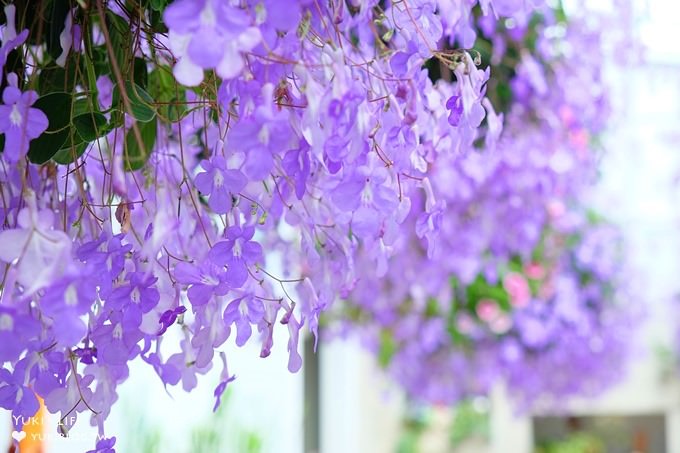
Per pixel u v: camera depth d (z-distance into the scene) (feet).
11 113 2.86
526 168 6.91
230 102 3.05
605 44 7.05
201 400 10.45
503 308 11.00
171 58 3.30
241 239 2.98
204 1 2.59
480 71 3.17
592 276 11.85
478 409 22.09
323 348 19.30
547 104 6.63
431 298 10.47
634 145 10.48
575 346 11.65
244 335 3.04
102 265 2.94
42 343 3.00
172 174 3.50
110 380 3.10
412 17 3.10
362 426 19.89
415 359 12.23
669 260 13.48
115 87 3.19
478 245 7.58
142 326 3.00
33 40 3.25
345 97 2.81
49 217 2.69
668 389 23.21
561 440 28.63
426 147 3.35
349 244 3.24
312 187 3.17
